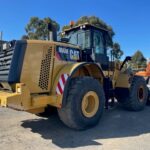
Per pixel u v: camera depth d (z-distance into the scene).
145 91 8.35
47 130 5.89
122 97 8.00
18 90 5.18
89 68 6.58
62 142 5.07
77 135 5.52
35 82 5.50
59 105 5.51
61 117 5.75
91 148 4.72
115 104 8.88
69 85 5.68
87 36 7.09
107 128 6.04
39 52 5.58
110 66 7.57
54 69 5.76
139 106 8.05
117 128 6.05
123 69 8.19
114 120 6.79
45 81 5.62
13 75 5.36
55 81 5.68
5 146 4.81
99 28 7.29
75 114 5.62
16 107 5.24
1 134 5.57
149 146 4.81
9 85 5.57
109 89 7.33
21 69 5.38
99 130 5.88
